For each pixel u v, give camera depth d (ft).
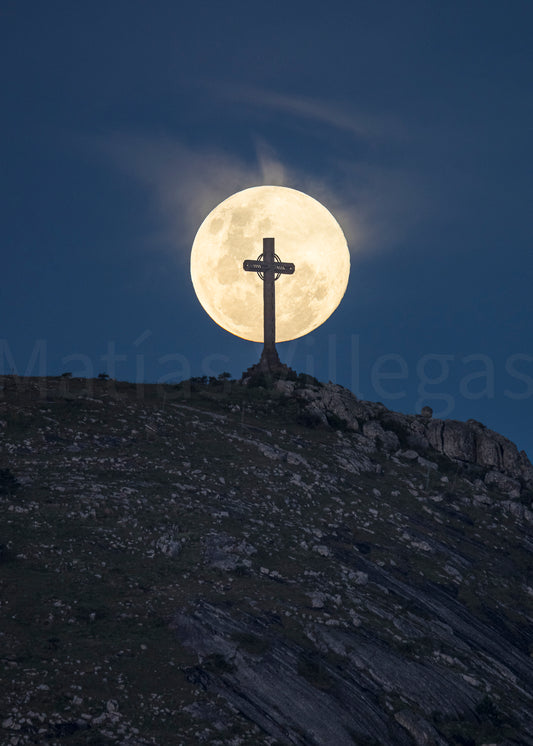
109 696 303.07
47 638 334.65
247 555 470.80
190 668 334.24
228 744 291.58
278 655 360.28
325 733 320.50
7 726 274.36
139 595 387.96
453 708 376.48
